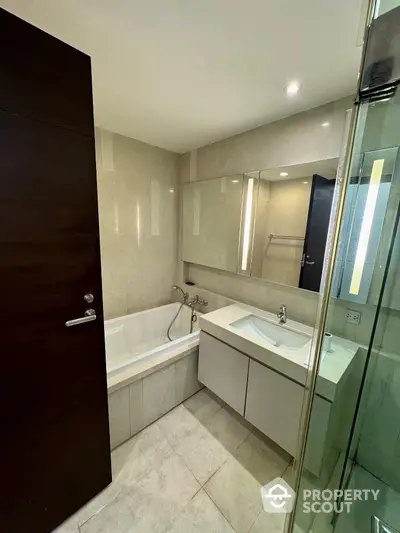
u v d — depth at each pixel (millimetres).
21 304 861
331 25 915
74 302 1007
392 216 1092
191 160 2467
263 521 1149
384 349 1235
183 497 1241
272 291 1941
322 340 1012
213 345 1771
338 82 1269
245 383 1565
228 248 2213
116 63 1179
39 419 969
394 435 1262
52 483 1052
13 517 949
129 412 1530
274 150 1765
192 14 897
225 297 2322
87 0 848
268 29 954
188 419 1745
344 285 1171
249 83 1320
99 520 1131
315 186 1588
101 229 2158
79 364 1064
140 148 2264
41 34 798
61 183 907
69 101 892
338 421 1241
